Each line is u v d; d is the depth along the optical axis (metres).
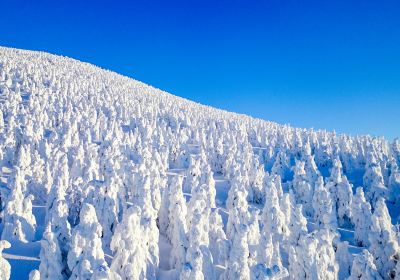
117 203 41.62
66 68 199.38
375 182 70.38
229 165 78.38
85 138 84.12
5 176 59.38
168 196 46.72
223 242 35.56
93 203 39.59
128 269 27.95
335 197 62.41
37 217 44.12
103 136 89.31
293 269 33.72
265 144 109.50
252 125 144.25
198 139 105.88
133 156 73.06
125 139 86.00
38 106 104.69
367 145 97.62
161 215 46.69
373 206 68.19
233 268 30.08
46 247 26.75
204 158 82.25
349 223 60.38
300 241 33.91
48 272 26.39
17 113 97.00
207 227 40.16
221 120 139.75
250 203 65.50
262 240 33.25
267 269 22.39
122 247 29.17
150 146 81.06
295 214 41.69
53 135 78.75
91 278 22.66
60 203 32.94
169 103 171.38
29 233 35.41
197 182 57.09
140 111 128.75
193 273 27.28
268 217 46.09
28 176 50.88
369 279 33.09
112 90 169.88
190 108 170.12
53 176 51.75
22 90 128.88
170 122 125.44
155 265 33.97
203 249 32.50
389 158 92.75
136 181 48.78
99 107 124.19
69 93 135.25
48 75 161.38
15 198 36.59
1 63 161.50
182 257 33.91
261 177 68.06
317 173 72.81
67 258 27.62
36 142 68.50
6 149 66.44
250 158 82.19
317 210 56.12
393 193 68.88
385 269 40.25
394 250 40.03
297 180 68.75
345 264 40.16
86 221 28.77
